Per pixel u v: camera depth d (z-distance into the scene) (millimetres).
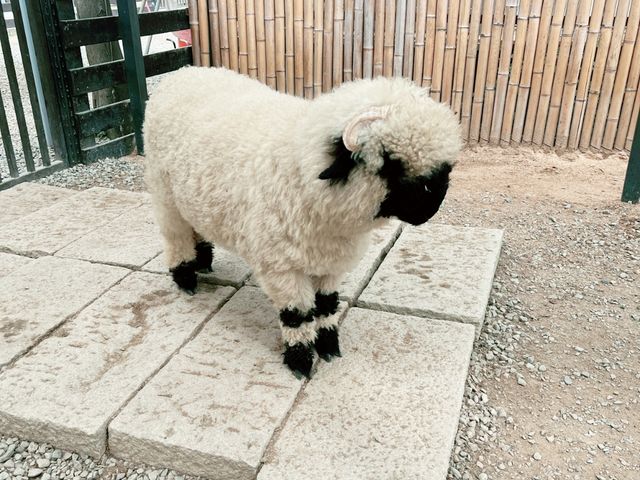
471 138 2955
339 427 1106
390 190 990
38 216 2055
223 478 1055
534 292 1739
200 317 1459
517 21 2701
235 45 3021
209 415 1129
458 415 1159
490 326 1574
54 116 2568
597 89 2709
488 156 2838
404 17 2818
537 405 1297
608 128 2775
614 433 1219
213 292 1581
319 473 1005
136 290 1579
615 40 2605
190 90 1367
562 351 1475
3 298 1526
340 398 1184
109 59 3027
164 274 1665
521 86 2791
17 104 2365
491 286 1708
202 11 2986
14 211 2148
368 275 1670
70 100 2576
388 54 2906
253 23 2947
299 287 1199
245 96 1312
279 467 1019
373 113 958
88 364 1274
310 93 3041
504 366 1422
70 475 1087
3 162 2754
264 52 3002
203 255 1611
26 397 1172
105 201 2197
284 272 1186
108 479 1079
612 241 2020
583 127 2799
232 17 2967
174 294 1564
